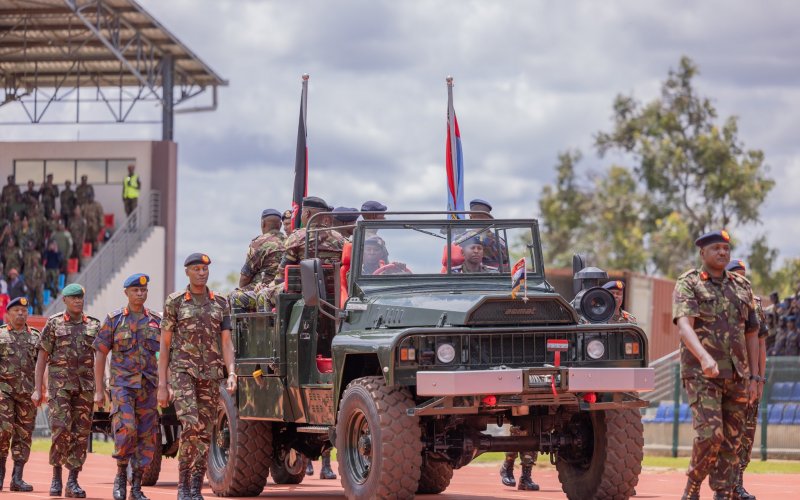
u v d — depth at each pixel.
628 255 110.25
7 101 74.75
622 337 19.66
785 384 38.78
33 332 26.22
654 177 112.81
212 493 25.08
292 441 24.19
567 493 20.81
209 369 20.52
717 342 17.23
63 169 74.75
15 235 68.06
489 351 19.05
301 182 30.67
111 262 69.88
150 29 68.88
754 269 110.94
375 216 21.64
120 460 21.84
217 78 74.69
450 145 29.52
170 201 74.12
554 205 119.38
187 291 20.58
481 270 21.78
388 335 19.23
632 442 19.72
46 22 69.19
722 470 17.48
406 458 18.67
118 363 21.80
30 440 26.14
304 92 30.88
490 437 20.02
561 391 18.81
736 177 110.94
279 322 22.16
